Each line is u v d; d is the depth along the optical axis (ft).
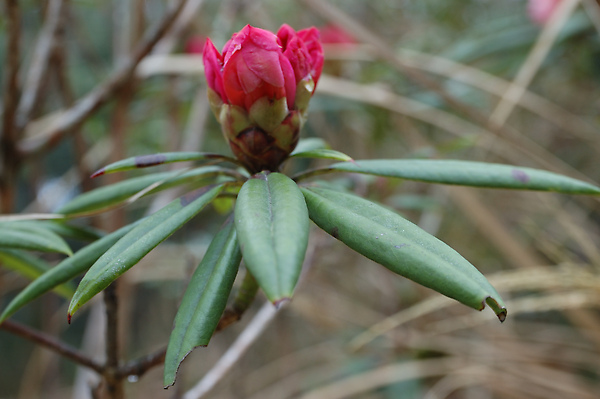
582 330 3.10
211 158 1.34
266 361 5.49
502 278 2.33
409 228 1.18
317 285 4.40
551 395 3.09
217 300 1.20
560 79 4.27
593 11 2.36
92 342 3.09
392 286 3.75
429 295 3.50
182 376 1.60
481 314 2.73
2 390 6.21
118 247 1.20
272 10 4.49
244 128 1.33
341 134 4.36
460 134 3.19
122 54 3.02
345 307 4.31
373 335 2.58
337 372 4.19
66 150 5.31
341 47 3.35
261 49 1.29
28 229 1.34
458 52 3.67
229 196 1.36
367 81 3.71
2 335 6.42
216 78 1.35
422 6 4.81
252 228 1.13
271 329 5.48
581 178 2.68
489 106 3.89
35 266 1.53
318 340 5.60
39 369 4.10
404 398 3.66
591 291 2.19
